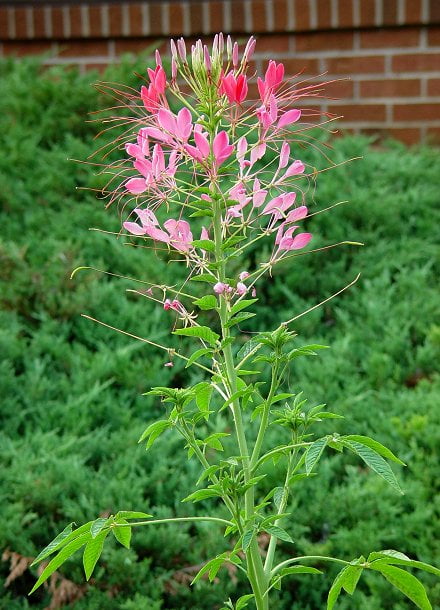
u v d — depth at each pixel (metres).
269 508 3.12
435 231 4.02
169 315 3.69
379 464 1.80
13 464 3.10
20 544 2.96
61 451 3.18
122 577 2.94
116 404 3.40
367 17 4.43
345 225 3.99
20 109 4.32
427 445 3.18
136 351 3.61
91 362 3.54
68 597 2.92
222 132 1.79
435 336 3.55
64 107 4.29
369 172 4.23
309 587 3.00
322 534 3.07
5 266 3.74
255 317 3.75
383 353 3.59
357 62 4.49
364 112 4.51
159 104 1.93
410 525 2.99
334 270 3.88
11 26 4.65
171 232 1.93
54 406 3.36
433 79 4.46
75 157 4.14
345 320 3.71
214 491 1.91
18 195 4.08
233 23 4.50
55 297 3.69
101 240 3.89
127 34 4.57
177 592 2.95
